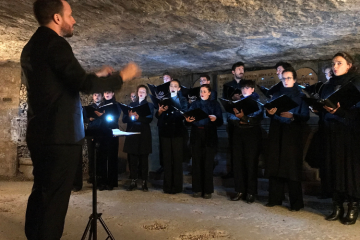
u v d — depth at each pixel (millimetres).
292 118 3672
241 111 3764
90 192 4836
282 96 3215
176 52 4773
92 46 4445
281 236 2809
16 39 4113
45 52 1703
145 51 4715
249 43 4242
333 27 3559
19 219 3350
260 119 4094
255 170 4059
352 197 3158
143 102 5090
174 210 3709
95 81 1714
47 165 1710
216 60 5250
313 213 3551
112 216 3463
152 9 3094
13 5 3000
